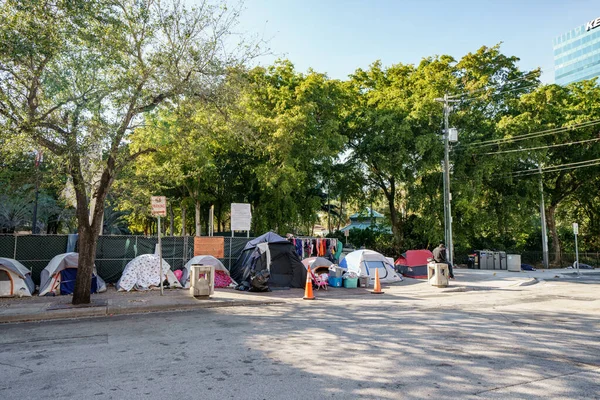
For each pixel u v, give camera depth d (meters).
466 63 29.86
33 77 10.44
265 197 26.31
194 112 12.91
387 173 27.52
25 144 10.52
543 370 5.58
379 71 32.06
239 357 6.20
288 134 21.59
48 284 12.84
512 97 29.72
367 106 29.08
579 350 6.63
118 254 15.54
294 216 26.11
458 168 27.09
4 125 10.02
